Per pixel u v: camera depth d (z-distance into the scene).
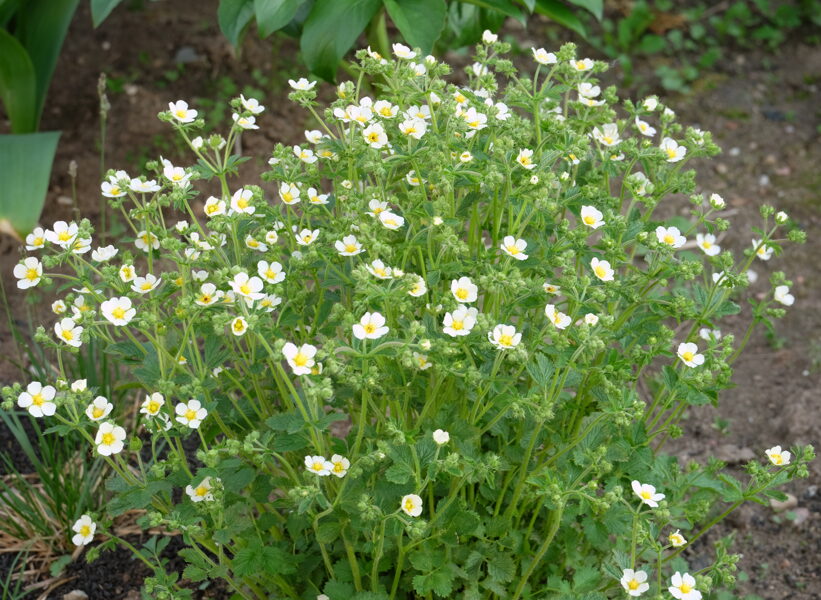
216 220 0.65
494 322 0.63
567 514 0.68
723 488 0.74
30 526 0.87
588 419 0.70
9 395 0.63
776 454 0.70
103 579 0.85
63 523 0.86
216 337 0.68
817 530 0.92
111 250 0.69
